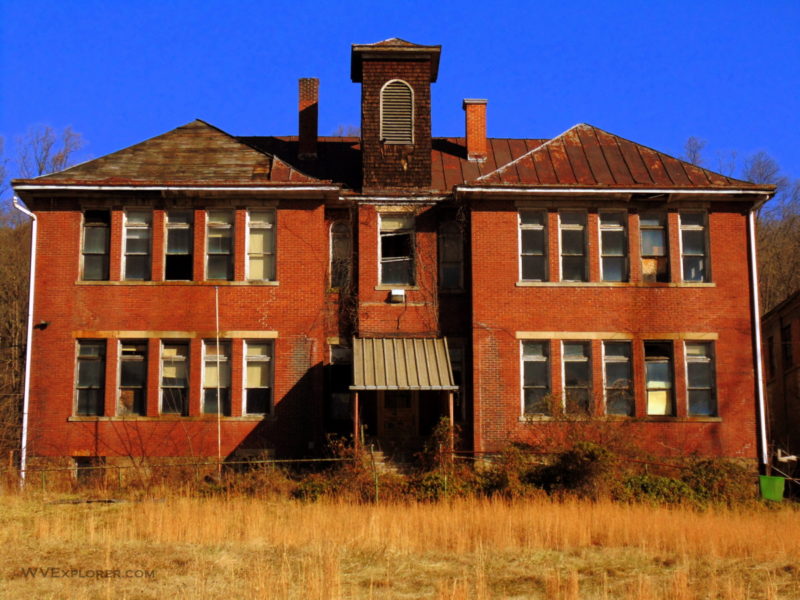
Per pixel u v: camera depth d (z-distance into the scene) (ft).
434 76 111.86
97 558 59.41
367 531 65.98
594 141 104.47
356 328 97.71
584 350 96.68
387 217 101.14
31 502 79.36
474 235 97.35
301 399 94.68
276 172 99.50
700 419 95.20
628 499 80.53
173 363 95.66
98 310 95.50
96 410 94.58
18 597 51.01
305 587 52.11
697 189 97.09
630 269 97.71
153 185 95.50
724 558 61.77
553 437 91.61
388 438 96.68
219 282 96.43
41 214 97.09
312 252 97.66
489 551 62.39
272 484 83.46
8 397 113.50
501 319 96.02
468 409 96.84
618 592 52.90
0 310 145.07
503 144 114.11
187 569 56.75
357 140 115.34
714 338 96.84
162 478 88.58
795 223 178.81
